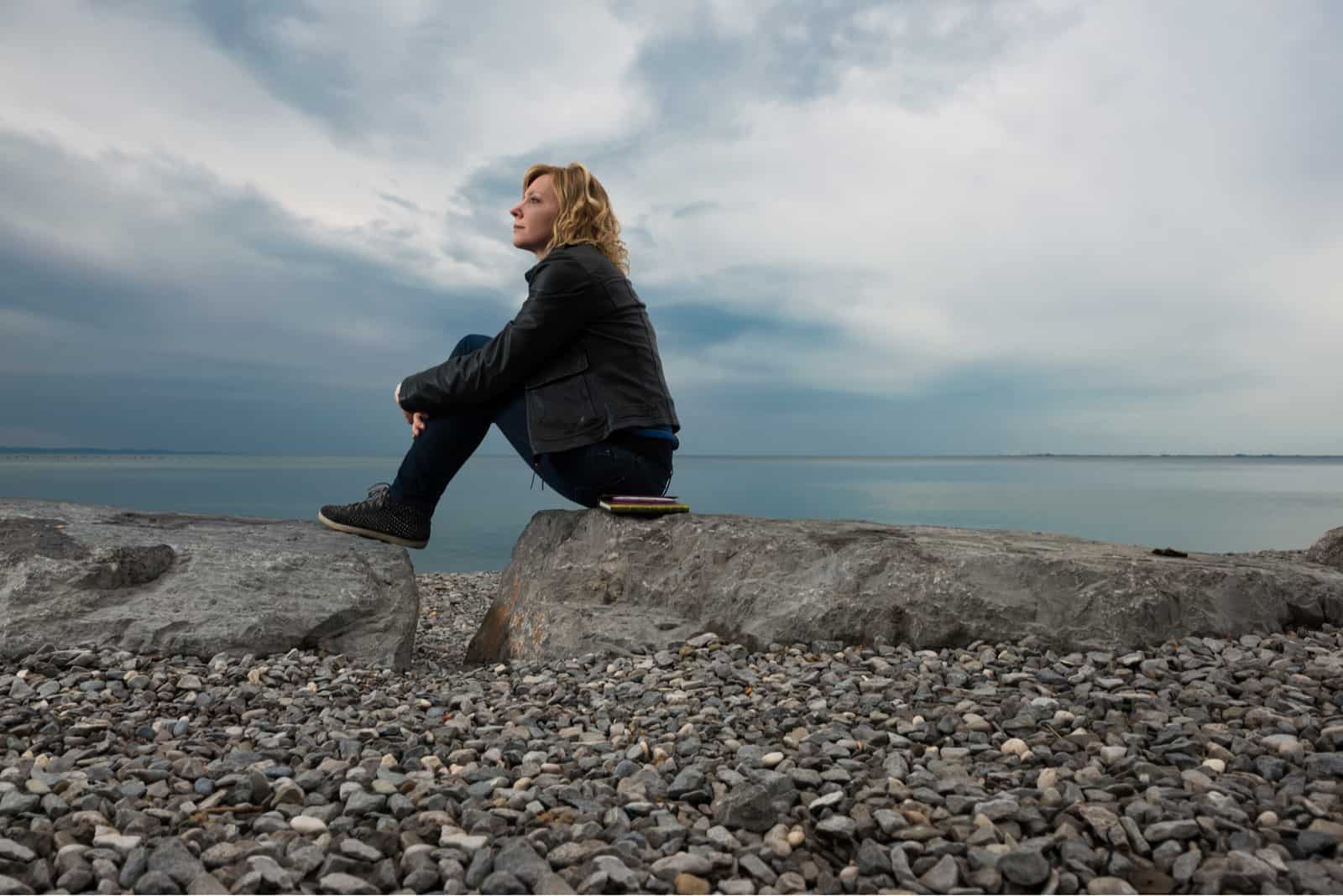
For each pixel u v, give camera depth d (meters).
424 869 1.46
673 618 3.38
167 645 3.13
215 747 2.13
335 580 3.51
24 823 1.63
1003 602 3.04
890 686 2.60
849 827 1.61
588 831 1.63
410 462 3.69
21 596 3.10
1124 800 1.72
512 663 3.42
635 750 2.09
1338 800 1.69
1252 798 1.73
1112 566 3.09
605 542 3.56
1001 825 1.64
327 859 1.50
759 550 3.36
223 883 1.45
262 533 3.74
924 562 3.17
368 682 3.05
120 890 1.42
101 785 1.82
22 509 3.63
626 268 3.63
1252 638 2.95
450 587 7.12
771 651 3.12
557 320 3.23
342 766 1.98
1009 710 2.32
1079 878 1.46
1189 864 1.46
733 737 2.21
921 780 1.86
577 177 3.48
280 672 3.00
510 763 2.08
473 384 3.33
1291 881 1.42
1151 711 2.27
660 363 3.54
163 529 3.64
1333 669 2.56
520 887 1.42
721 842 1.59
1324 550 4.84
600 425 3.34
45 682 2.73
